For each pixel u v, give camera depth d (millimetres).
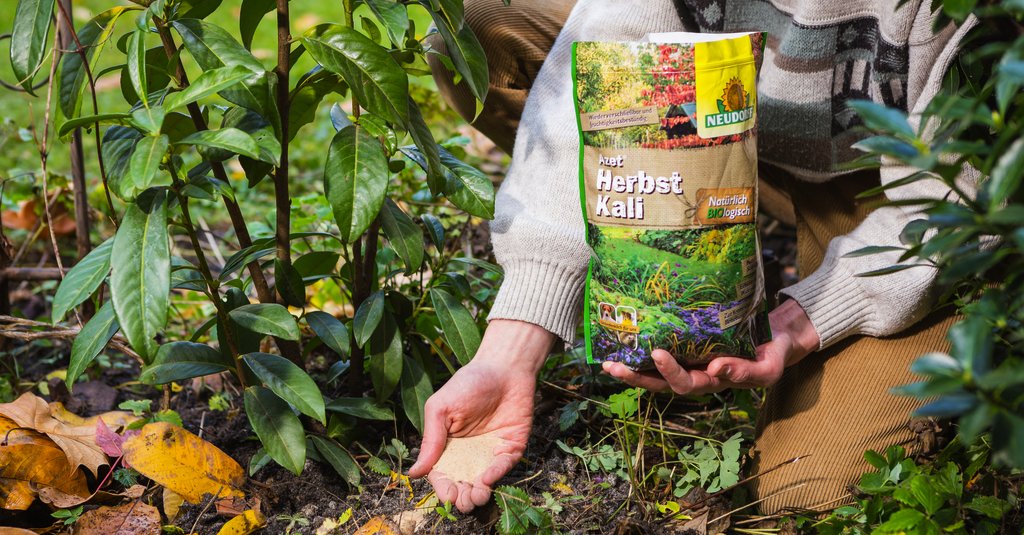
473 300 1627
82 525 1322
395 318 1489
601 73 1255
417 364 1444
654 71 1242
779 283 1780
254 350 1411
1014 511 1322
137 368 1757
